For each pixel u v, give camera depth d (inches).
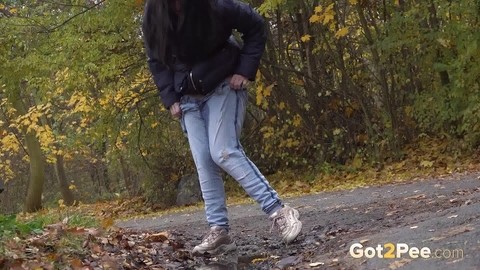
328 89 561.6
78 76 530.9
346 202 296.2
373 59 526.6
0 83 537.6
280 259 165.2
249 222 265.9
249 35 175.9
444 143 500.7
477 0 450.3
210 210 181.5
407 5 511.2
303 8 529.7
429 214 187.2
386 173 483.2
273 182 564.4
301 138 585.0
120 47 547.2
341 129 562.3
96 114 589.0
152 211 579.2
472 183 293.7
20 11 556.7
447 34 467.2
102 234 201.9
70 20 518.6
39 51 526.6
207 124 178.4
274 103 582.9
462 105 483.5
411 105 530.6
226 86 175.5
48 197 1207.6
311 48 548.7
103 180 1230.9
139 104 607.8
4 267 144.9
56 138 769.6
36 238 174.7
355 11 547.8
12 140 828.0
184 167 618.8
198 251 180.7
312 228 211.6
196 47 170.9
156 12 170.2
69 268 150.8
